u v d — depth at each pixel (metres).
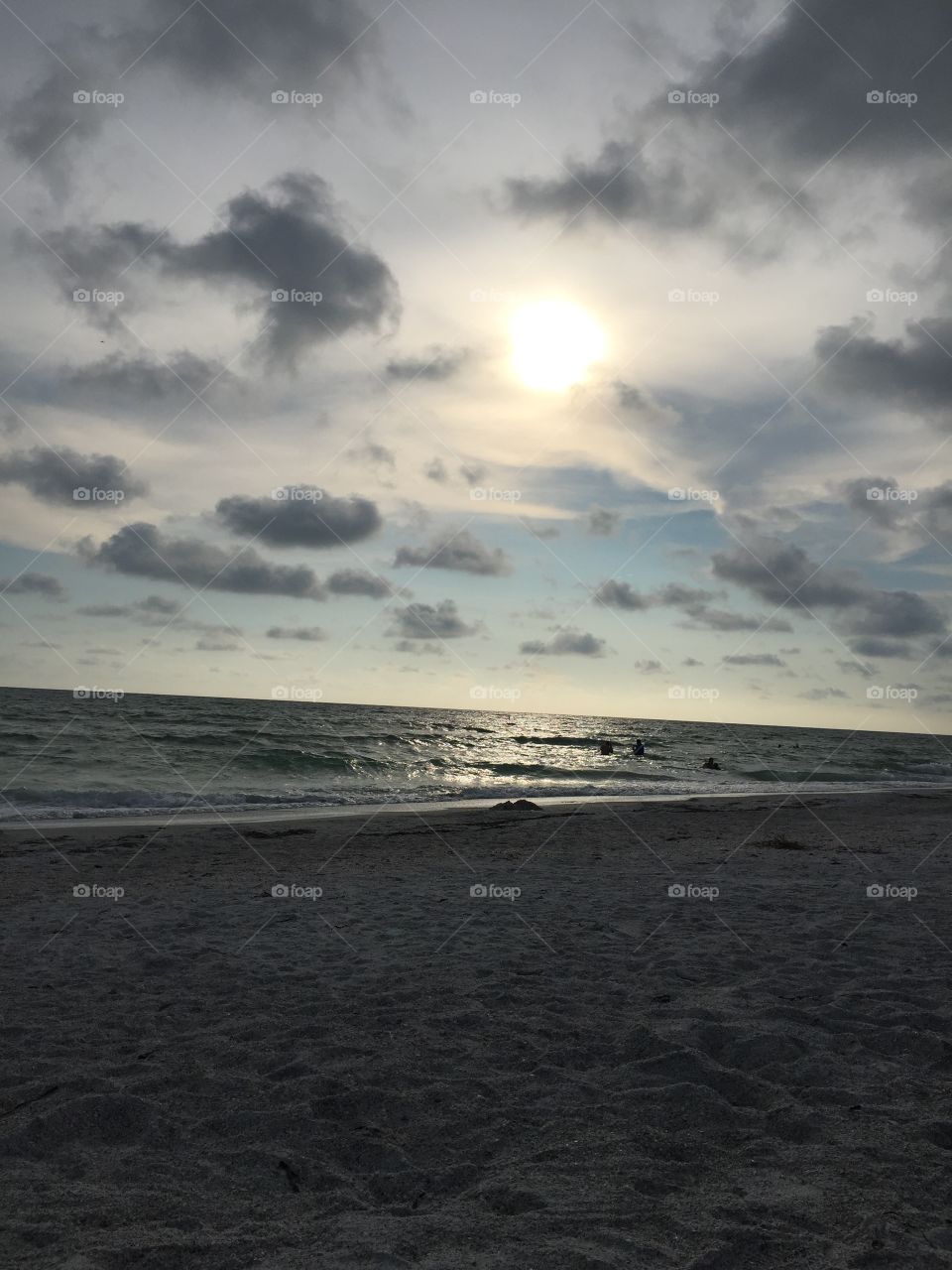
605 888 10.07
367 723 64.31
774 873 11.23
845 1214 2.90
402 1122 3.74
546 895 9.58
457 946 7.13
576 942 7.23
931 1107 3.85
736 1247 2.68
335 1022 5.09
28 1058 4.54
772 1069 4.30
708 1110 3.78
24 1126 3.62
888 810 22.64
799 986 5.77
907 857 12.81
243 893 9.98
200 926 8.05
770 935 7.42
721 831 17.03
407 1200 3.09
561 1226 2.81
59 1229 2.79
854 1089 4.05
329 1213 2.96
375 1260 2.60
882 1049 4.62
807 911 8.52
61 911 8.84
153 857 12.99
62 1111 3.74
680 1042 4.64
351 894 9.77
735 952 6.82
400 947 7.12
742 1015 5.16
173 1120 3.74
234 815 19.16
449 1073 4.29
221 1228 2.84
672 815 20.31
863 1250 2.66
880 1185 3.11
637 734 75.75
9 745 31.48
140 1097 3.90
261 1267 2.57
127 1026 5.09
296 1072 4.30
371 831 16.42
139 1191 3.12
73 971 6.39
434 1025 4.98
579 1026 5.00
